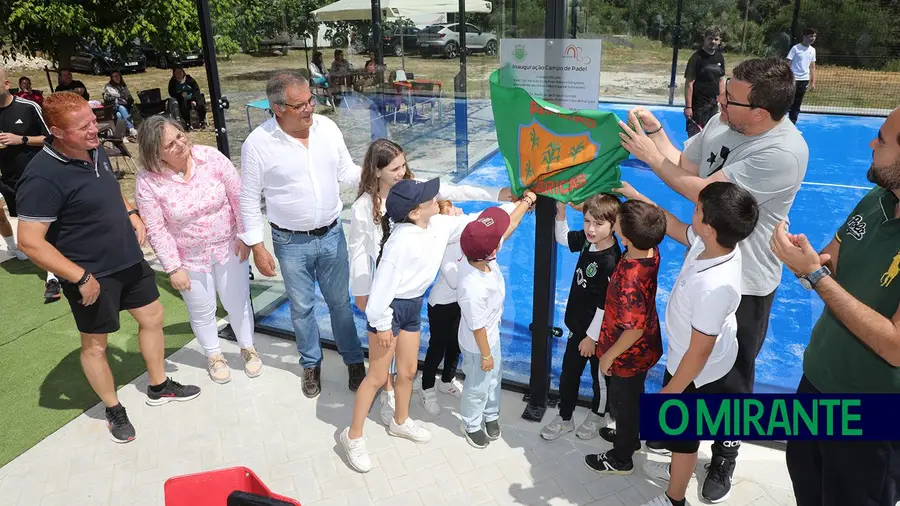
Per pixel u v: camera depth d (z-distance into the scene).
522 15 3.15
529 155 3.26
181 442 3.64
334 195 3.80
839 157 7.58
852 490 2.37
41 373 4.41
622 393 3.07
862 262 2.28
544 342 3.57
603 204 2.95
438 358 3.72
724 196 2.33
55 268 3.16
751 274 2.80
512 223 3.13
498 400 3.51
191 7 12.51
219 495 2.64
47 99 3.08
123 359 4.55
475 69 3.84
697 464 3.35
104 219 3.32
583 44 3.04
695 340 2.47
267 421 3.81
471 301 3.05
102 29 12.25
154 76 19.45
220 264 3.99
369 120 4.42
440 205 3.69
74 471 3.43
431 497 3.19
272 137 3.61
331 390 4.11
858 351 2.31
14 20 11.74
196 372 4.33
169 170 3.70
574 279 3.30
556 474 3.32
